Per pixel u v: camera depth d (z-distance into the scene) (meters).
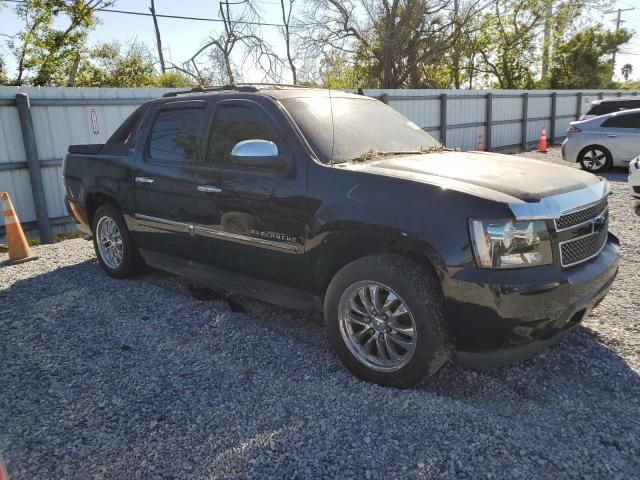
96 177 5.48
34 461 2.73
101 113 9.22
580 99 22.97
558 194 3.17
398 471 2.59
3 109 8.06
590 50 37.06
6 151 8.16
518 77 36.25
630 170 8.59
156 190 4.76
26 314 4.77
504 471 2.56
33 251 7.30
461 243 2.96
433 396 3.20
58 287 5.49
